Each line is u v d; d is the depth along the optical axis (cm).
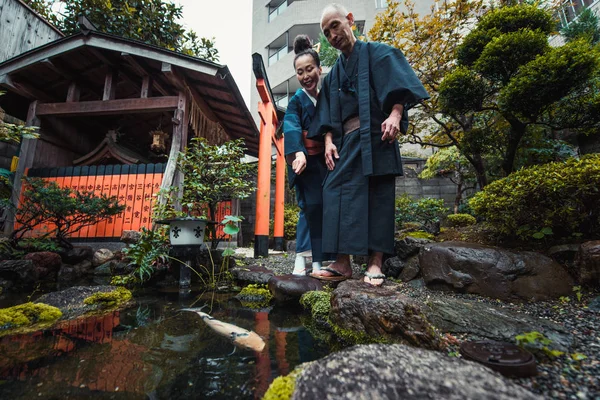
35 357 121
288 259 457
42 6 696
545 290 178
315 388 77
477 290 193
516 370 90
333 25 185
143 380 101
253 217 891
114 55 491
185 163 439
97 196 427
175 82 448
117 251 405
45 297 217
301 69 210
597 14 463
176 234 317
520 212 216
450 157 577
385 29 482
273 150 1048
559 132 416
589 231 204
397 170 173
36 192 371
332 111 190
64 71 498
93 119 597
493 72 281
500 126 362
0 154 518
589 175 177
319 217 211
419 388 70
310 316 191
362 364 82
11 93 513
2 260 331
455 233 313
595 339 117
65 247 400
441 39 466
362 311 143
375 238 170
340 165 180
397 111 166
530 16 296
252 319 183
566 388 83
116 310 204
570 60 221
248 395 92
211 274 345
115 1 720
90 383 99
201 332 155
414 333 123
